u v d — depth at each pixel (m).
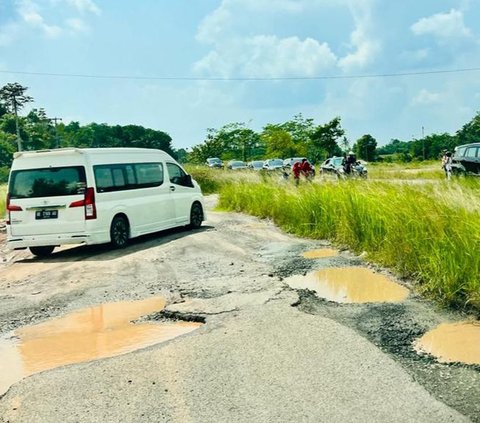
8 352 5.09
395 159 81.94
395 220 8.14
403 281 6.92
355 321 5.38
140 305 6.45
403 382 3.90
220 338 4.98
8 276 8.85
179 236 11.99
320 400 3.66
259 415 3.50
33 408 3.80
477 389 3.80
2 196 26.17
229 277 7.53
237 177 25.47
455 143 79.94
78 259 9.90
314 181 14.95
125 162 11.18
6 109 114.38
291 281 7.17
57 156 10.23
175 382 4.07
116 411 3.67
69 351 5.02
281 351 4.59
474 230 6.38
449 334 4.95
